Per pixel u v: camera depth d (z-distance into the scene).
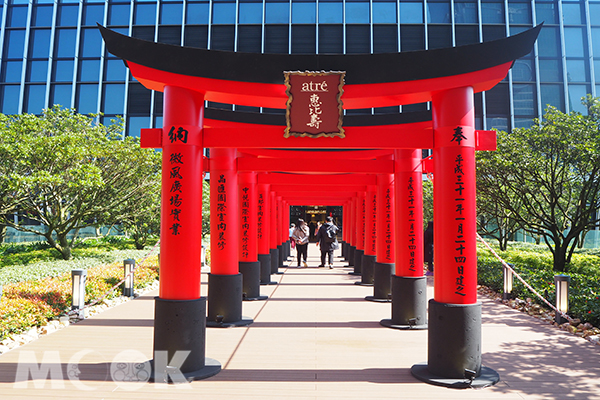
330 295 9.30
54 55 23.06
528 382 4.19
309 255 21.20
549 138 9.53
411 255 6.55
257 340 5.68
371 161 6.88
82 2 23.20
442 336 4.23
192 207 4.46
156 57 4.34
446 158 4.37
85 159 10.95
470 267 4.26
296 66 4.54
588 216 10.06
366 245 10.92
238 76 4.49
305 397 3.82
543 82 21.98
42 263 11.25
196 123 4.54
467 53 4.28
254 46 22.64
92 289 7.58
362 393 3.92
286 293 9.58
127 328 6.14
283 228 19.00
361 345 5.47
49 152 9.57
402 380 4.25
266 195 11.19
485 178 10.72
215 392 3.92
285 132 4.46
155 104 22.81
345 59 4.51
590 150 8.53
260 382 4.18
